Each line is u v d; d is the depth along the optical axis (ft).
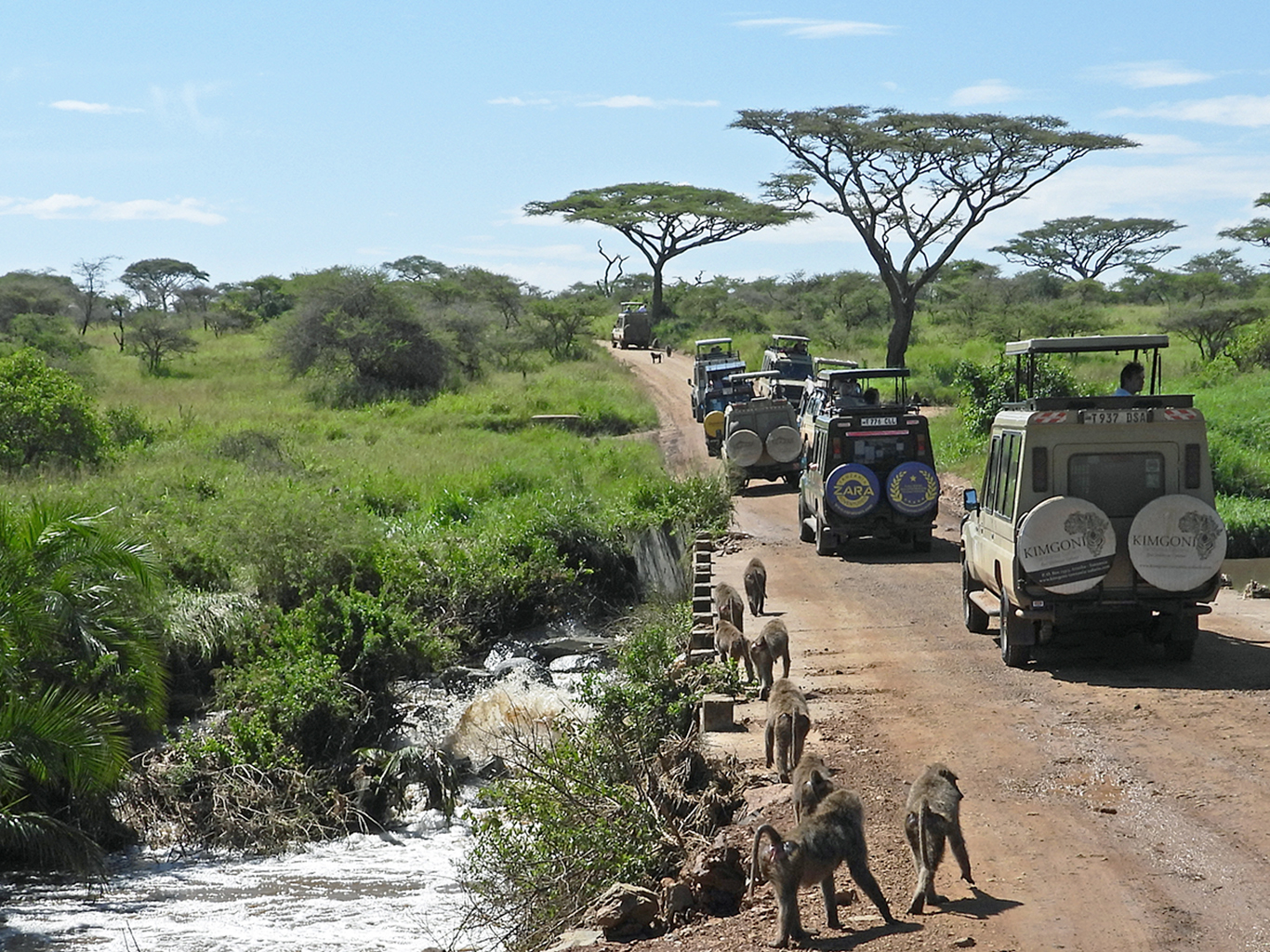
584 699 37.78
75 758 36.88
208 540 63.16
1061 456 37.01
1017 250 347.97
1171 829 23.68
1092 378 138.62
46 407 93.56
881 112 184.03
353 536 65.87
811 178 188.55
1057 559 36.45
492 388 182.70
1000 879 21.63
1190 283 276.41
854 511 65.51
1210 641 42.14
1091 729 31.27
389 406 156.15
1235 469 84.43
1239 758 28.14
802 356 142.72
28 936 32.04
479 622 64.69
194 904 34.73
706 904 22.54
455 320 198.18
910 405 67.97
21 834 37.01
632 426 154.40
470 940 29.48
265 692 47.55
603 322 326.24
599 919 22.52
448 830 41.73
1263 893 20.30
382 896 35.04
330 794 43.29
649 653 41.19
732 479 97.60
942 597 53.52
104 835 40.52
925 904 20.56
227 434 109.70
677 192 322.55
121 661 43.75
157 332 193.98
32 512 40.60
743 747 30.83
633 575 72.64
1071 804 25.57
